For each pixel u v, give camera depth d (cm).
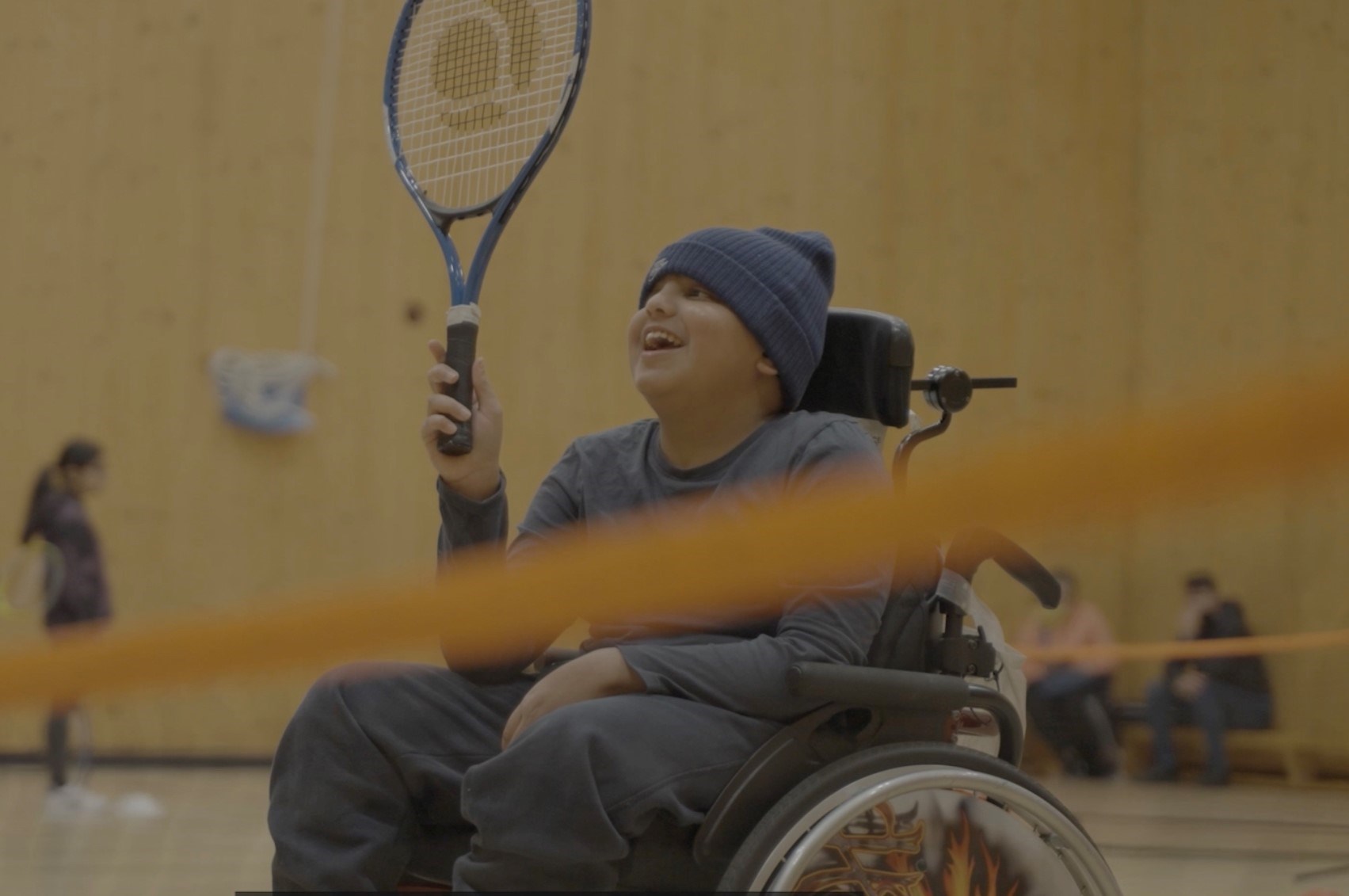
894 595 335
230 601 1298
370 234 1362
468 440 336
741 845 285
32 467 1280
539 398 1393
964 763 310
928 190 1555
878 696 300
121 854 771
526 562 353
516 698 341
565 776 274
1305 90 1549
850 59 1528
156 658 240
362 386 1348
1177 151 1622
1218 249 1587
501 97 409
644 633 337
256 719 1267
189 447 1305
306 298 1343
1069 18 1622
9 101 1307
